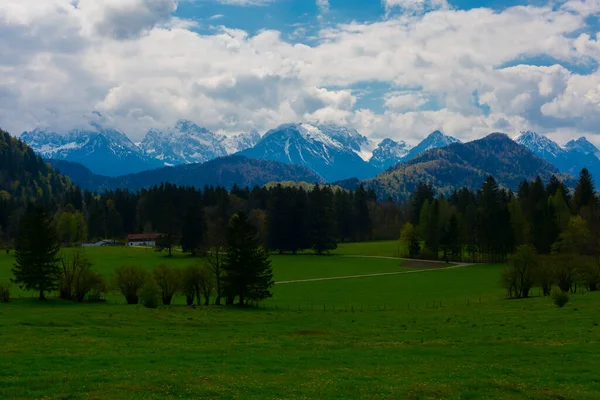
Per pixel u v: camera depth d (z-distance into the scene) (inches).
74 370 1205.1
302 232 7273.6
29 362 1280.8
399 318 2497.5
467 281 4692.4
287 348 1606.8
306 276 5137.8
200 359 1381.6
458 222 6579.7
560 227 6008.9
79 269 3329.2
